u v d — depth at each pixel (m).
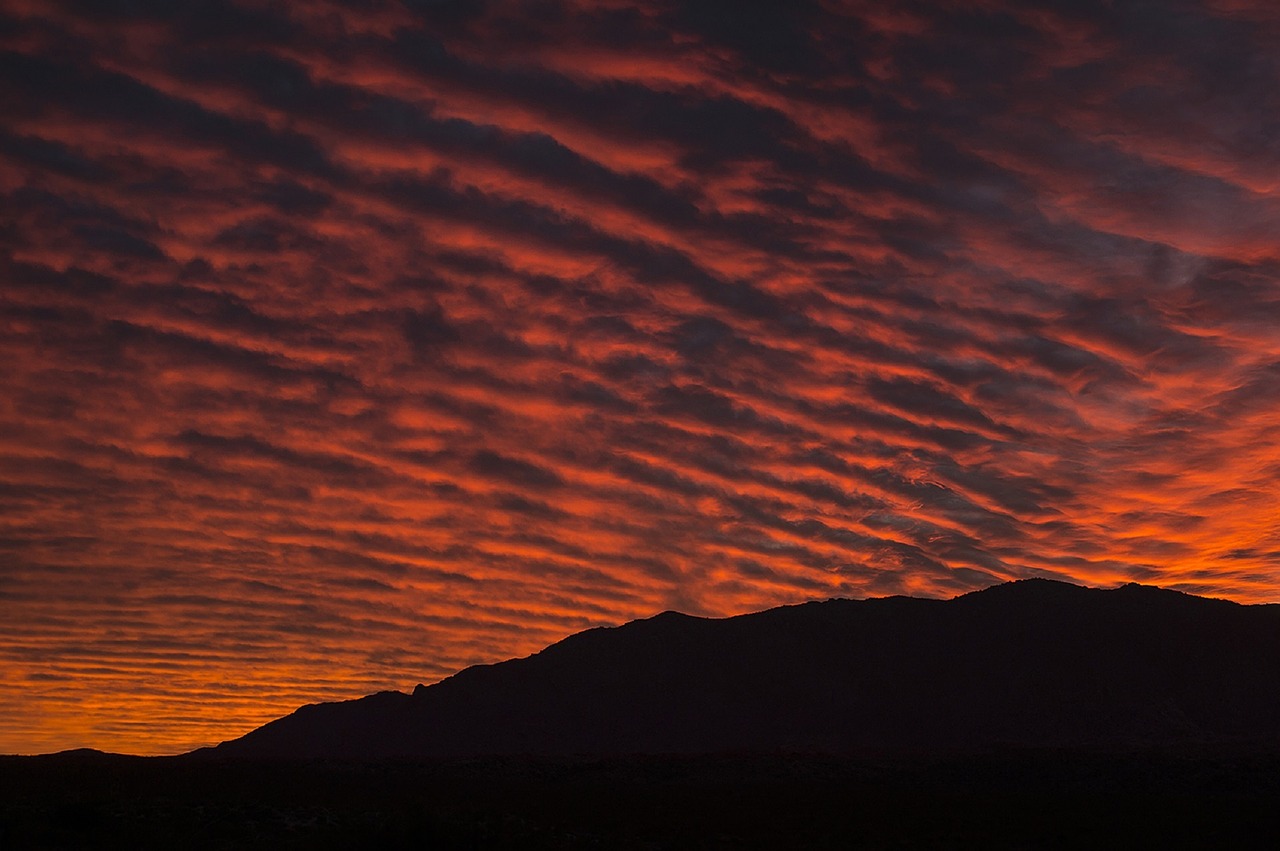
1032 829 37.75
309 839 27.70
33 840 26.47
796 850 32.12
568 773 58.78
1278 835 36.50
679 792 52.50
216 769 54.88
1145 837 35.94
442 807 37.56
